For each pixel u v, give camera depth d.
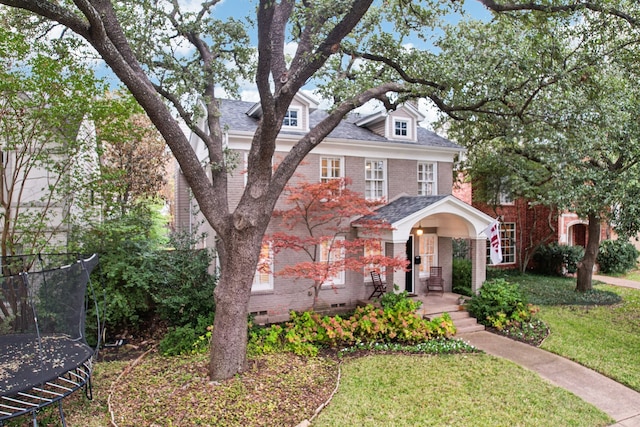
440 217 15.24
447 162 16.09
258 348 9.36
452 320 12.26
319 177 13.72
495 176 18.88
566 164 13.23
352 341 10.59
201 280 11.79
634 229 12.20
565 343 10.45
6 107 9.70
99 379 8.34
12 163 12.02
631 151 11.59
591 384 8.16
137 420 6.43
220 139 9.26
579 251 19.62
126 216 12.31
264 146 7.43
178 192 18.92
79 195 11.20
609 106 10.97
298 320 10.77
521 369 8.77
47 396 7.34
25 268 9.88
